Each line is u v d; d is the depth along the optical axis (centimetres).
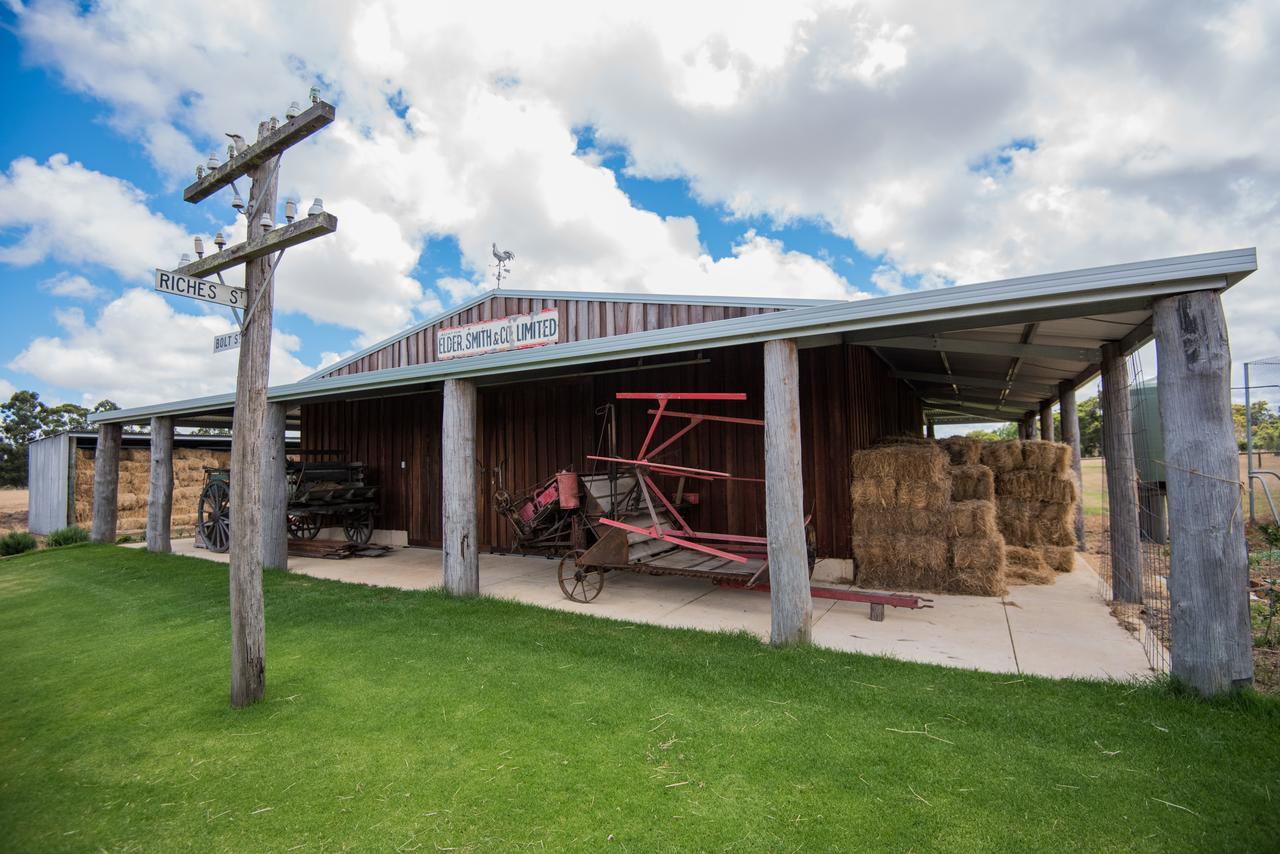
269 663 441
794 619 450
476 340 892
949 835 227
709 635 484
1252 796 246
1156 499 771
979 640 467
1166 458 343
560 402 891
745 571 564
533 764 288
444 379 659
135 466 1554
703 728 320
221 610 598
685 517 757
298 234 340
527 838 234
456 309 920
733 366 744
